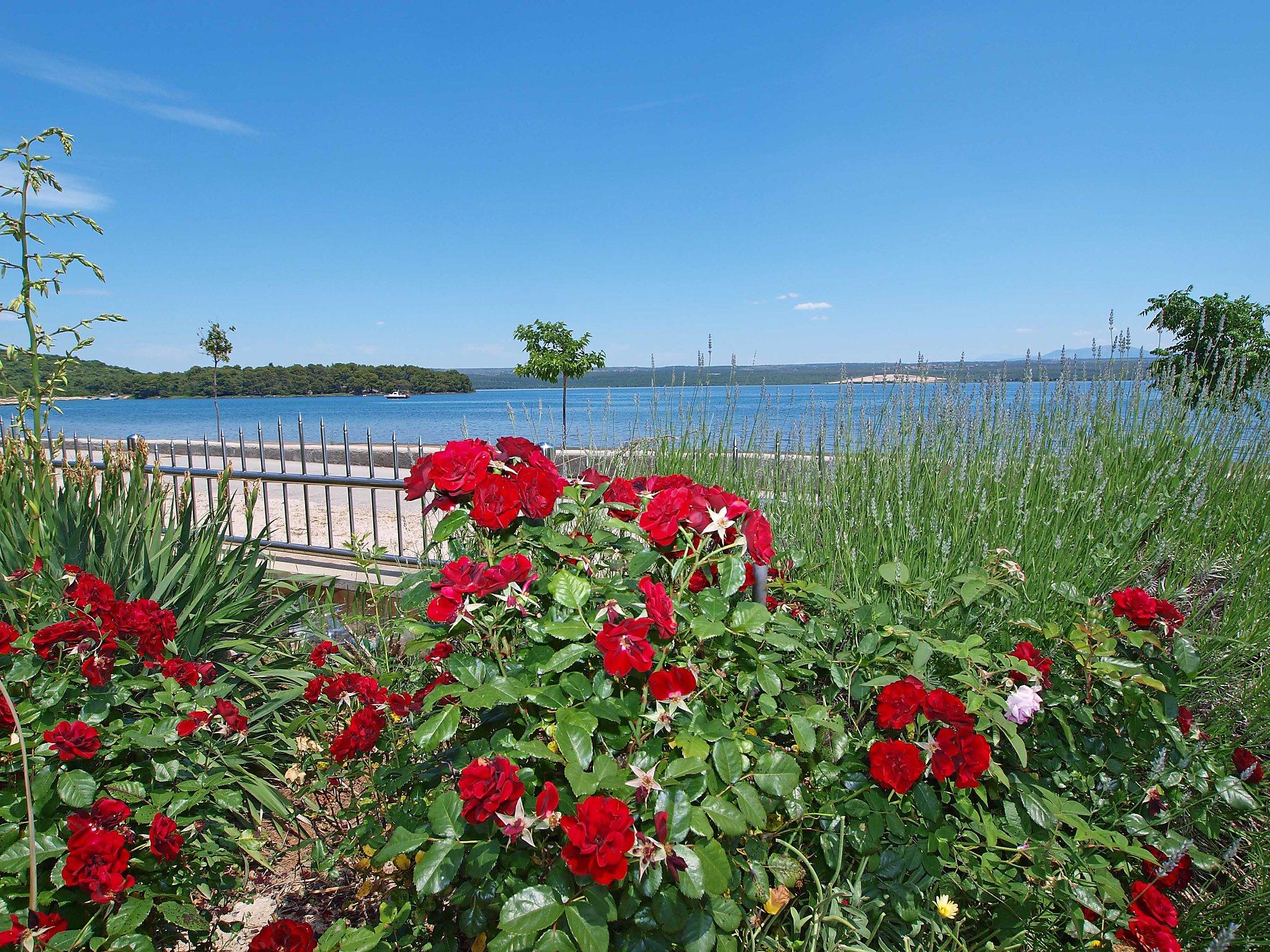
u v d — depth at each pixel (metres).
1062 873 1.51
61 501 2.57
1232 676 2.24
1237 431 3.38
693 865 1.17
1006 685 1.71
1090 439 3.59
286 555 4.57
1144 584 2.66
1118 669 1.73
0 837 1.52
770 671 1.56
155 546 2.78
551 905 1.15
